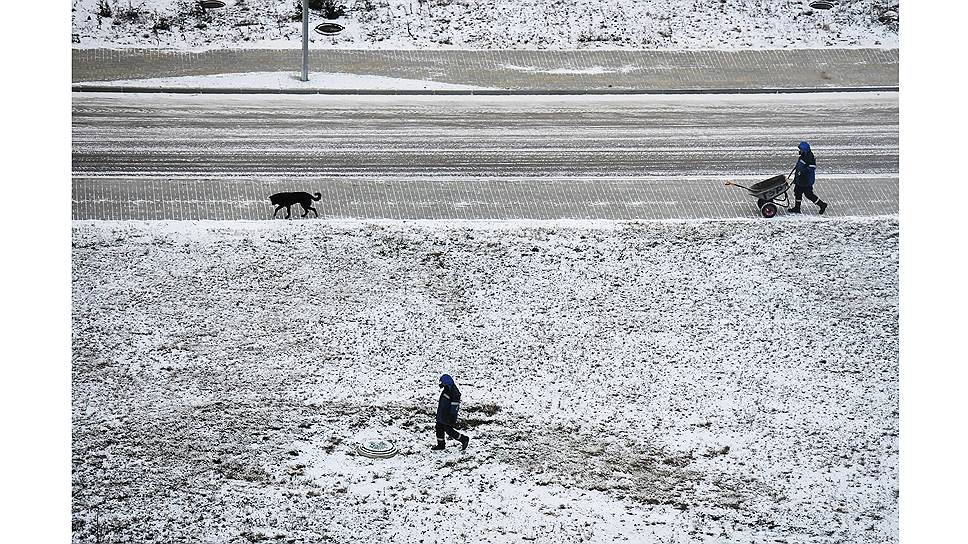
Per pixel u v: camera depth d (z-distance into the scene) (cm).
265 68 10031
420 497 5931
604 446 6338
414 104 9638
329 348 6969
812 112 9775
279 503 5850
